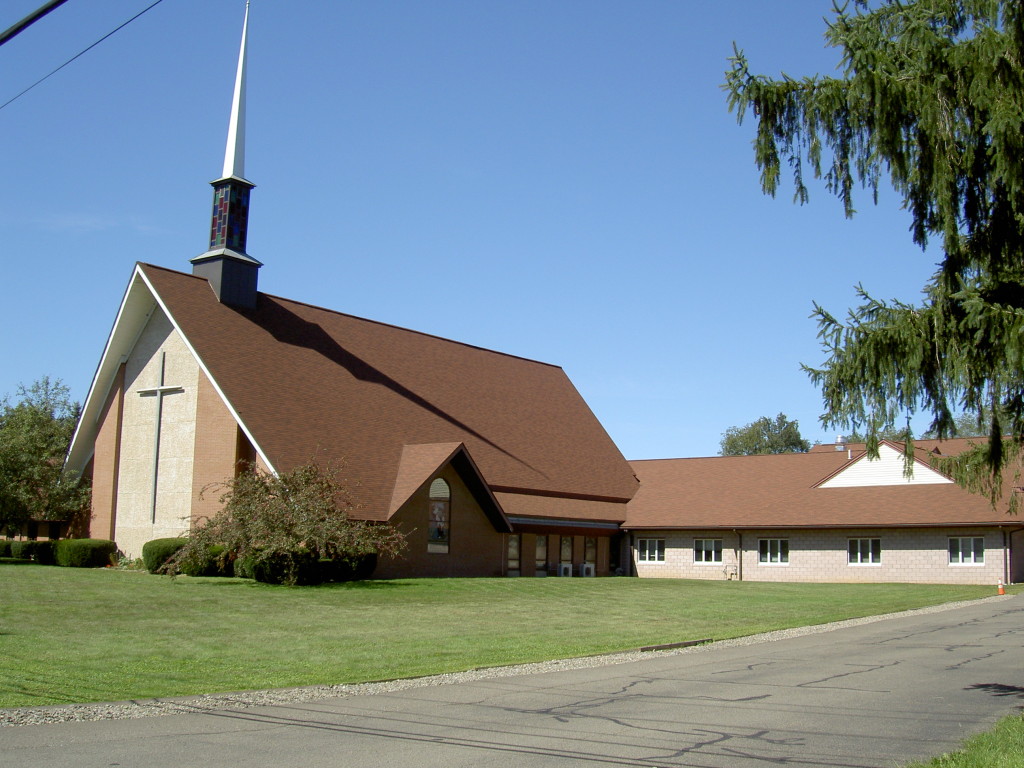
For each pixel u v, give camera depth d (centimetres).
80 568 3659
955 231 1168
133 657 1653
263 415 3481
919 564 4175
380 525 3281
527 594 3177
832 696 1327
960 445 4531
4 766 877
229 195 3941
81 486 4219
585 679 1479
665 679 1480
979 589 3681
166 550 3375
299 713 1172
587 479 4812
